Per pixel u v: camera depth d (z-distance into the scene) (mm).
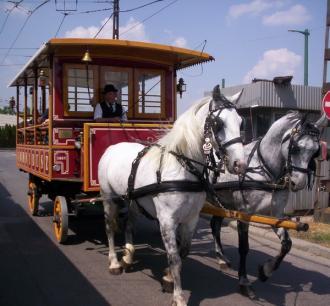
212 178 5105
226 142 3936
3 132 46844
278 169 4996
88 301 4801
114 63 7227
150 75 7520
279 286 5383
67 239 7164
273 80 15047
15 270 5832
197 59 7504
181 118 4414
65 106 6965
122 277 5598
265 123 15336
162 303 4758
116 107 7141
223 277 5660
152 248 6996
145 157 4762
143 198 4742
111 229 5871
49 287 5219
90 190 6289
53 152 6844
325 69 9625
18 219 9320
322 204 9914
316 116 16062
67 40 6285
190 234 4609
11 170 21812
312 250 6922
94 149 6289
